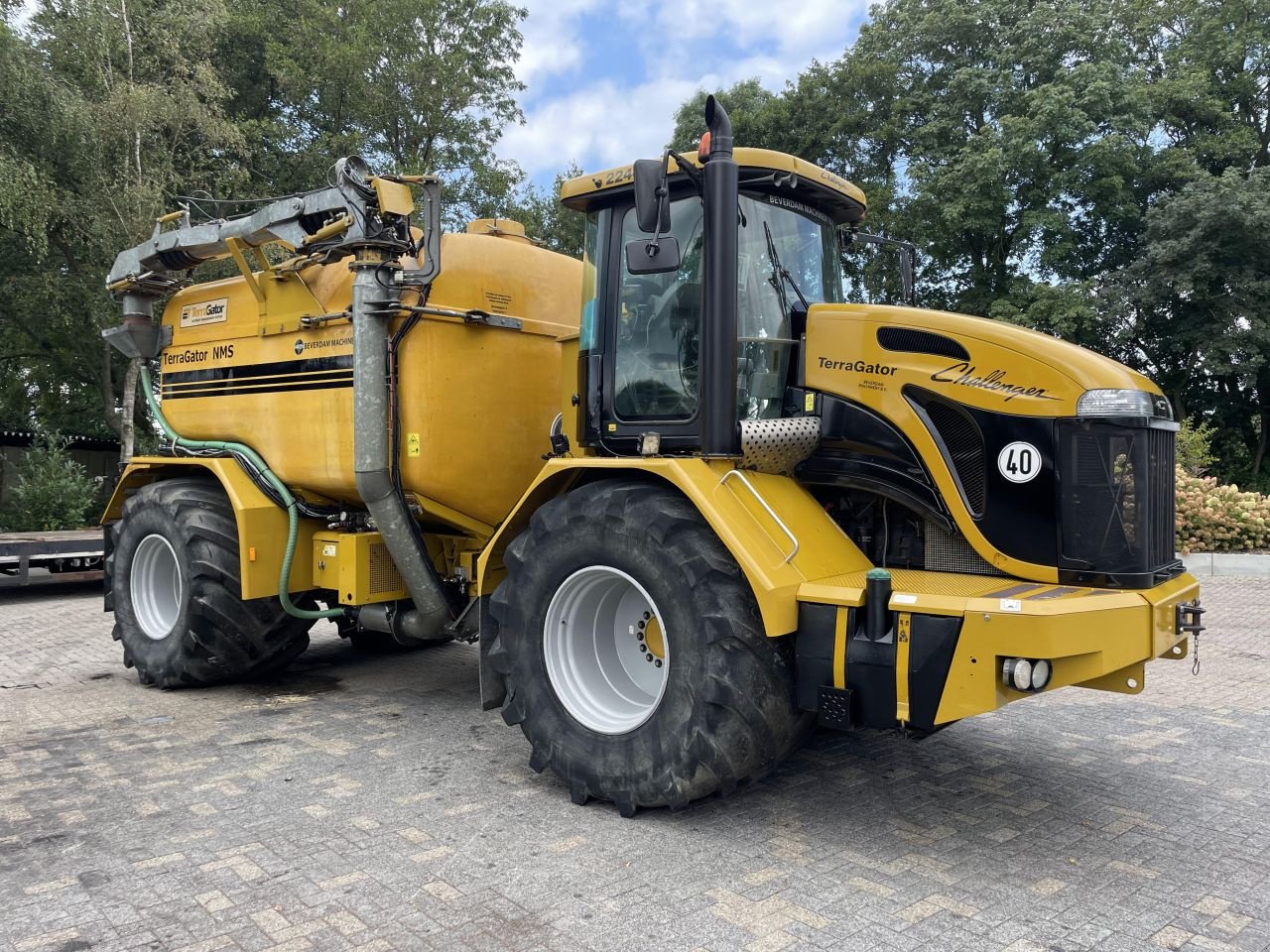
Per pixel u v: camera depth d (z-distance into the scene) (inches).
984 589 133.6
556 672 158.4
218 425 235.9
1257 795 159.6
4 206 595.8
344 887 123.8
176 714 215.5
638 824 145.9
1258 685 240.4
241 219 215.2
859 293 194.4
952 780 167.0
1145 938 110.0
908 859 132.8
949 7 894.4
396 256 193.3
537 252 219.3
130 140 663.8
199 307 243.1
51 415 976.9
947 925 112.9
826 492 161.9
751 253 160.6
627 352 169.3
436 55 919.7
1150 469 137.3
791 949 107.1
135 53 697.0
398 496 197.0
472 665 271.7
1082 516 135.0
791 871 128.5
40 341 810.2
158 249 238.2
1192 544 480.7
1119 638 126.1
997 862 131.8
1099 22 860.0
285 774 170.2
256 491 222.8
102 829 144.0
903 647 128.6
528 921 114.0
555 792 160.7
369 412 191.3
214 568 222.2
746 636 135.9
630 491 149.9
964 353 144.9
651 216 144.9
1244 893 122.0
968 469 143.3
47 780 167.2
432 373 195.5
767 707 137.1
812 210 175.3
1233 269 793.6
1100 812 151.4
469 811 151.6
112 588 254.5
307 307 211.6
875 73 901.8
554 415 216.5
